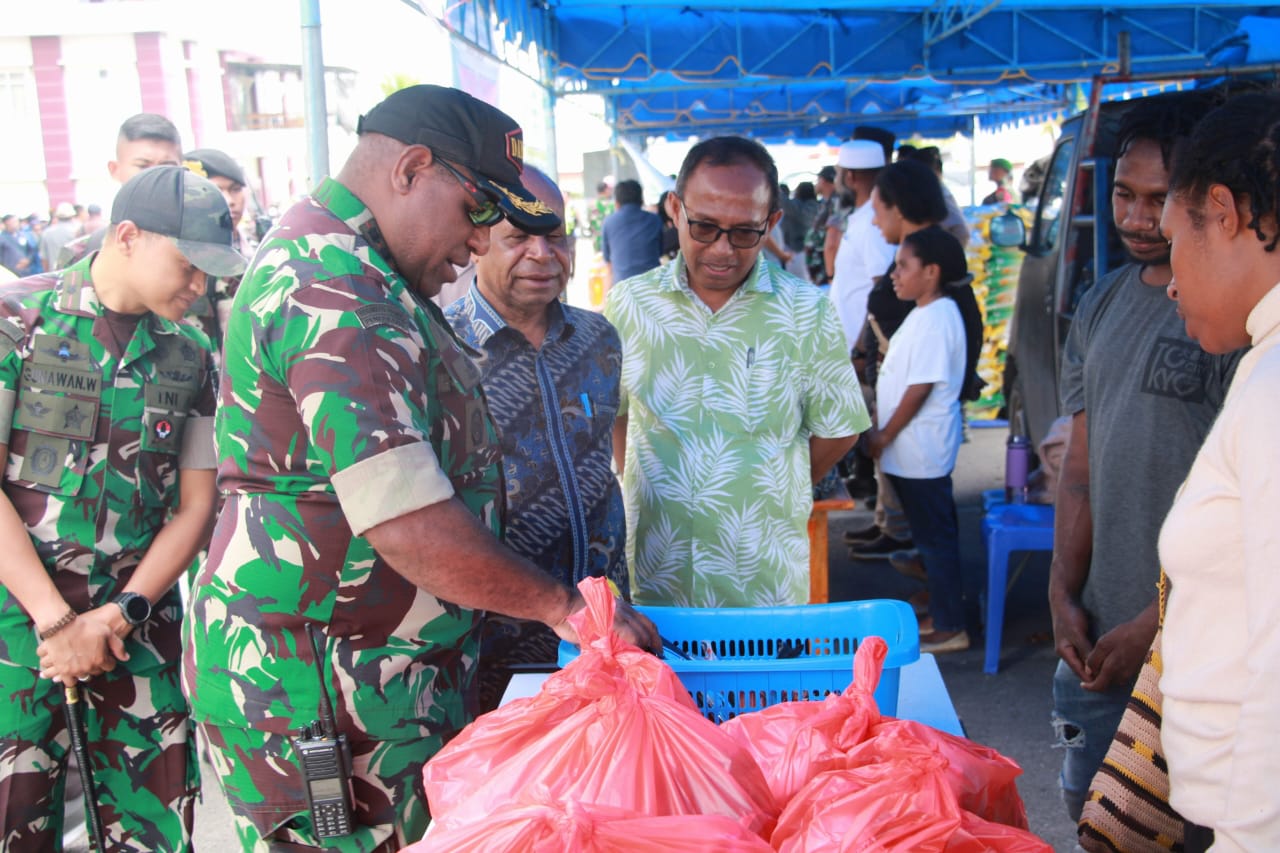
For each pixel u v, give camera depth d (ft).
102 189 76.18
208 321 11.19
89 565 7.78
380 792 5.70
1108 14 34.94
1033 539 13.55
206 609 5.69
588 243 63.00
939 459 14.19
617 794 4.02
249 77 79.00
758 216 7.94
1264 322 4.05
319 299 5.08
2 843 7.71
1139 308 7.12
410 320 5.31
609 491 8.05
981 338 14.85
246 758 5.68
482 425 5.96
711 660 5.21
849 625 5.82
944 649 14.71
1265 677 3.52
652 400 8.44
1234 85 9.55
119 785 8.17
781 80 36.99
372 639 5.56
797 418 8.48
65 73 74.28
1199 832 4.52
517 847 3.61
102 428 7.72
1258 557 3.59
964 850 3.80
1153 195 6.75
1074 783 7.72
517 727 4.51
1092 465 7.39
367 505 4.94
